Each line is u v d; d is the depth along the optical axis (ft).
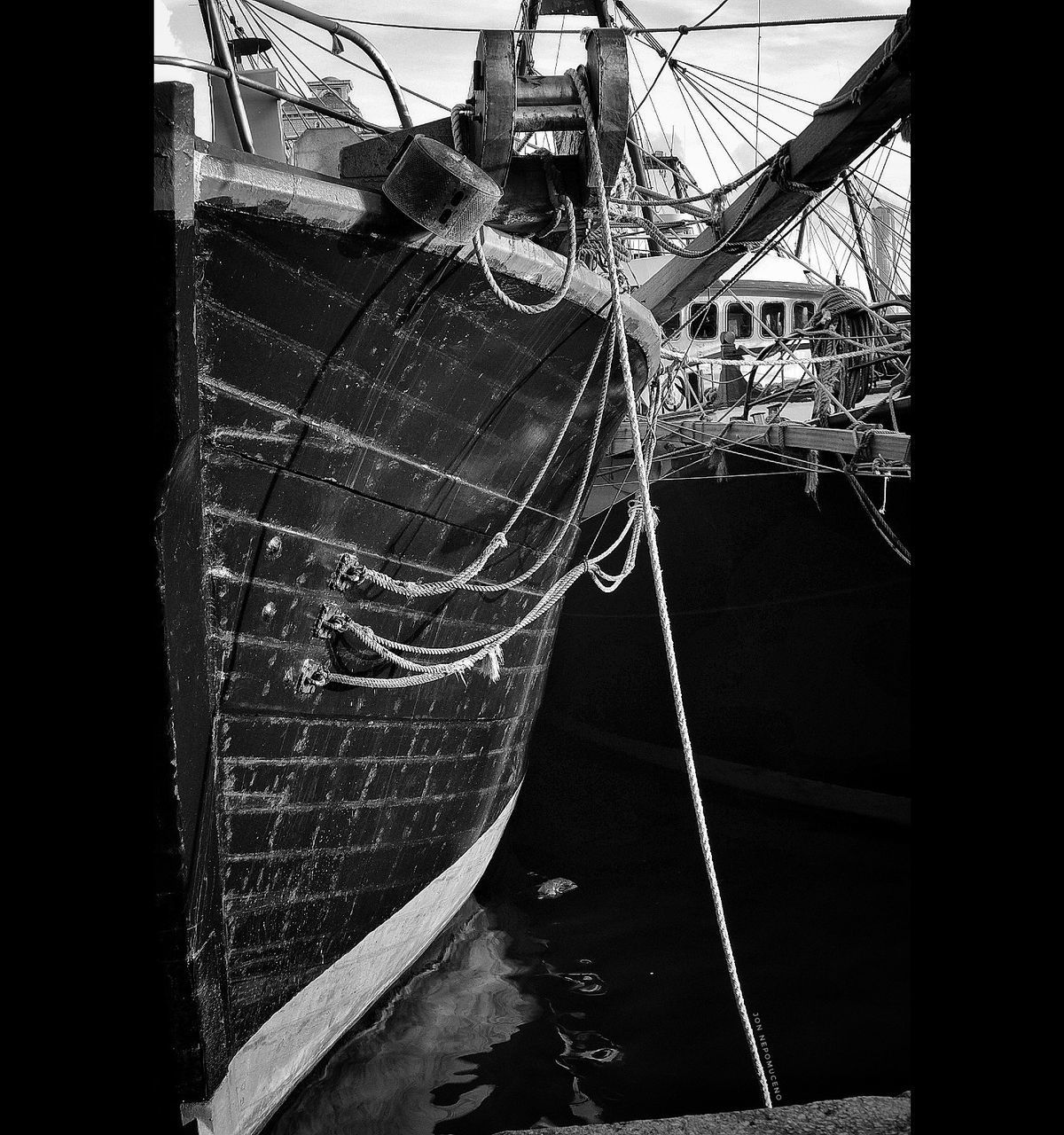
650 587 35.42
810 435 23.80
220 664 10.88
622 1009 19.34
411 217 10.14
